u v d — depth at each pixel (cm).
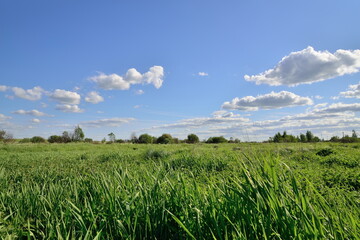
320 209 153
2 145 2081
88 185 287
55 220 205
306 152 875
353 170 490
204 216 166
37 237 198
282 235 130
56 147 2062
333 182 379
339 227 132
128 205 178
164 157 888
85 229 163
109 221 187
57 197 271
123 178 255
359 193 276
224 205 172
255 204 145
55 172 555
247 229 150
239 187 168
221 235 151
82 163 801
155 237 162
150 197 200
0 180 434
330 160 675
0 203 284
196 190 204
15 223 211
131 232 173
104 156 1034
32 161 907
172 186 214
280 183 154
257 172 165
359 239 119
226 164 600
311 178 382
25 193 295
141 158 933
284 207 132
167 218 188
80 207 221
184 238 166
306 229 123
